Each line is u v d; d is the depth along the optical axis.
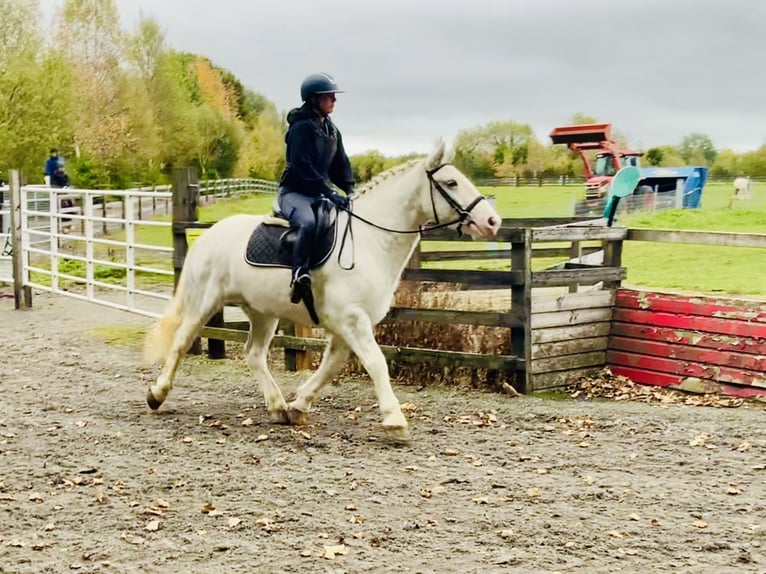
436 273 8.55
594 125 26.00
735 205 26.31
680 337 8.27
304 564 4.36
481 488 5.55
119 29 47.09
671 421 7.18
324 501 5.31
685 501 5.27
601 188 24.17
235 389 8.65
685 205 25.59
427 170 6.50
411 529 4.83
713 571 4.26
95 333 11.91
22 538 4.72
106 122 45.03
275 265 6.79
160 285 16.80
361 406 7.87
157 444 6.63
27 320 13.08
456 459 6.22
